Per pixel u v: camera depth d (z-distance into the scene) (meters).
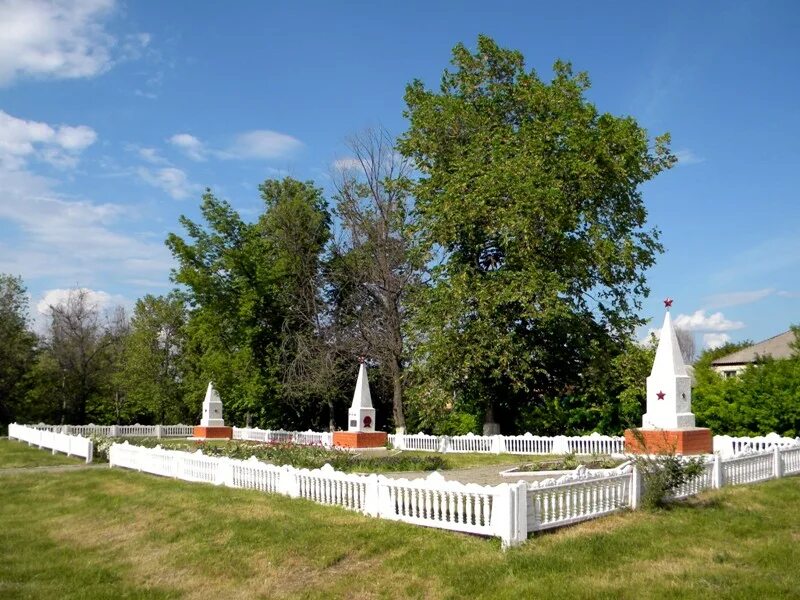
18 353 55.66
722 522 11.06
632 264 27.38
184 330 50.91
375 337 37.38
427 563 9.47
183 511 13.75
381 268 36.00
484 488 10.09
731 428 23.59
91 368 58.91
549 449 23.95
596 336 28.20
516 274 25.42
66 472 22.45
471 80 29.38
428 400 27.34
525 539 9.83
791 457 16.28
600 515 11.02
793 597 7.72
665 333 19.81
